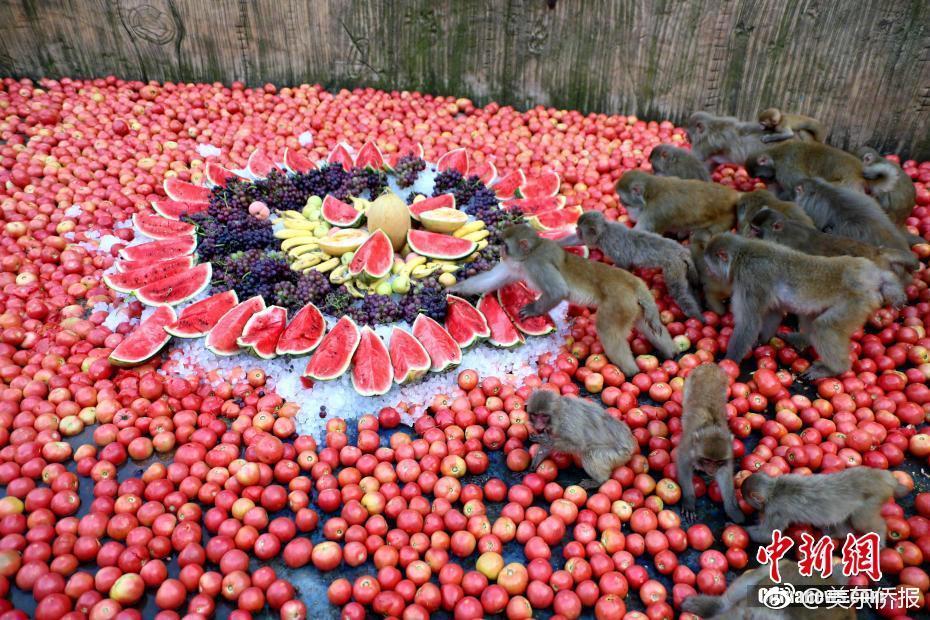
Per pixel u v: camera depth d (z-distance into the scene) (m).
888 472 1.53
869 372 2.04
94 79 3.38
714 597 1.45
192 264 2.22
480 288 2.12
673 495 1.69
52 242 2.29
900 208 2.52
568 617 1.46
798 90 3.05
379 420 1.87
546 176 2.81
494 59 3.30
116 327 2.04
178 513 1.60
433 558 1.53
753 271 1.99
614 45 3.16
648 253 2.21
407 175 2.54
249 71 3.41
